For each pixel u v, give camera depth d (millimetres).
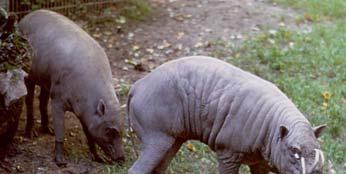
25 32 3555
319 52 4891
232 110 2734
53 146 3549
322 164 2471
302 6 6055
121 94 4105
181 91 2830
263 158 2715
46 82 3477
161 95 2861
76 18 5145
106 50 4754
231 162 2789
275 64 4617
